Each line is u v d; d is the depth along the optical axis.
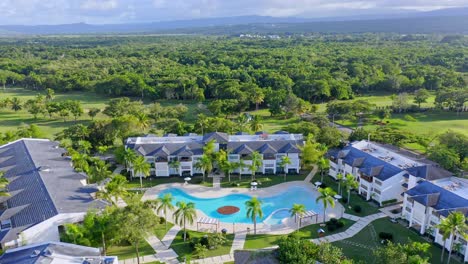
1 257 61.34
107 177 100.50
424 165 97.31
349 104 174.50
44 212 78.94
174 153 117.56
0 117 188.12
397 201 100.00
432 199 83.56
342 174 112.69
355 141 128.25
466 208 77.44
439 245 80.62
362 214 94.62
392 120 172.88
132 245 81.81
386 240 81.75
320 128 140.38
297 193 106.81
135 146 118.81
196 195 106.19
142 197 104.88
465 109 188.38
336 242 82.44
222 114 178.25
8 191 91.19
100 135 138.50
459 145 120.25
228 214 96.00
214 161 117.00
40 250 61.31
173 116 174.38
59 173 99.69
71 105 180.50
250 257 68.00
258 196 105.25
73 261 59.81
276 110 182.50
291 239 70.31
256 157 112.38
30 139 126.62
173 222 91.62
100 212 79.50
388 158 109.62
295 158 118.62
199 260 76.50
